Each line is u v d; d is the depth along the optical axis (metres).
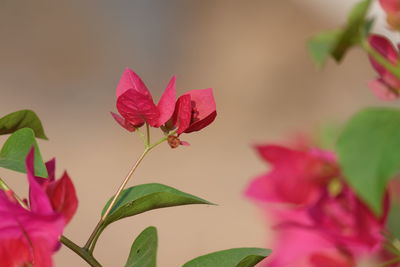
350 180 0.86
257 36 14.83
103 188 10.70
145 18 15.66
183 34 15.30
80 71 14.34
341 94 12.60
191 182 10.94
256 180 1.07
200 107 1.63
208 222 9.57
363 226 1.04
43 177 1.51
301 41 13.94
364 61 12.86
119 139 11.97
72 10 15.52
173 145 1.62
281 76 13.79
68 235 9.16
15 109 13.22
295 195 1.05
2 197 1.21
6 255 1.21
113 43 15.19
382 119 0.88
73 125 12.59
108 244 8.99
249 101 13.23
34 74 14.05
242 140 12.07
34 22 14.86
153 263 1.40
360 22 1.02
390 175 0.85
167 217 9.52
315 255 1.01
